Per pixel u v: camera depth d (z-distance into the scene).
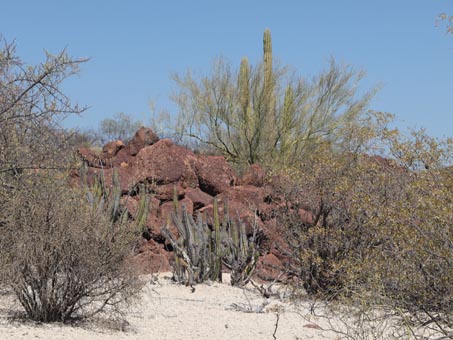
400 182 10.24
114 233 8.71
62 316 8.45
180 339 8.23
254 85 26.88
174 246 13.33
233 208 15.67
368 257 9.91
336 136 25.56
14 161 9.93
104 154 17.84
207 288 12.75
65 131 10.64
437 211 7.41
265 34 27.55
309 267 12.02
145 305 10.31
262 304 10.87
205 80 27.42
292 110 26.53
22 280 8.30
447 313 7.33
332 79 26.42
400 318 8.25
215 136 27.23
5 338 7.33
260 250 15.04
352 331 8.52
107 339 7.83
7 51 9.07
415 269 7.50
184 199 16.22
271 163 24.84
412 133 9.59
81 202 9.24
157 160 16.64
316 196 12.62
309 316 9.80
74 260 8.38
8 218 8.52
